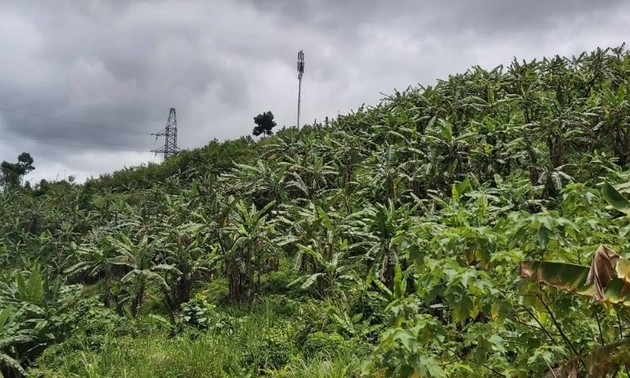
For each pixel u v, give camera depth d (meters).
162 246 9.45
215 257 9.19
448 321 4.21
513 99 12.23
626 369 2.92
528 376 3.49
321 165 11.50
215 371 6.06
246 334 7.02
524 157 9.70
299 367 5.85
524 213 3.29
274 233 9.63
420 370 2.83
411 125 11.98
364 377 3.20
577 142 10.70
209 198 11.19
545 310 3.17
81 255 11.98
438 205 9.01
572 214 3.58
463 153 10.00
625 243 3.30
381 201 10.15
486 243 3.32
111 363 6.44
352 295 7.61
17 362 6.86
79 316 8.16
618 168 8.23
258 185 11.31
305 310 7.48
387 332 2.95
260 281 9.63
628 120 10.10
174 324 7.97
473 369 3.26
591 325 3.26
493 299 3.05
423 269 3.48
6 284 9.19
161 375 5.98
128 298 9.15
